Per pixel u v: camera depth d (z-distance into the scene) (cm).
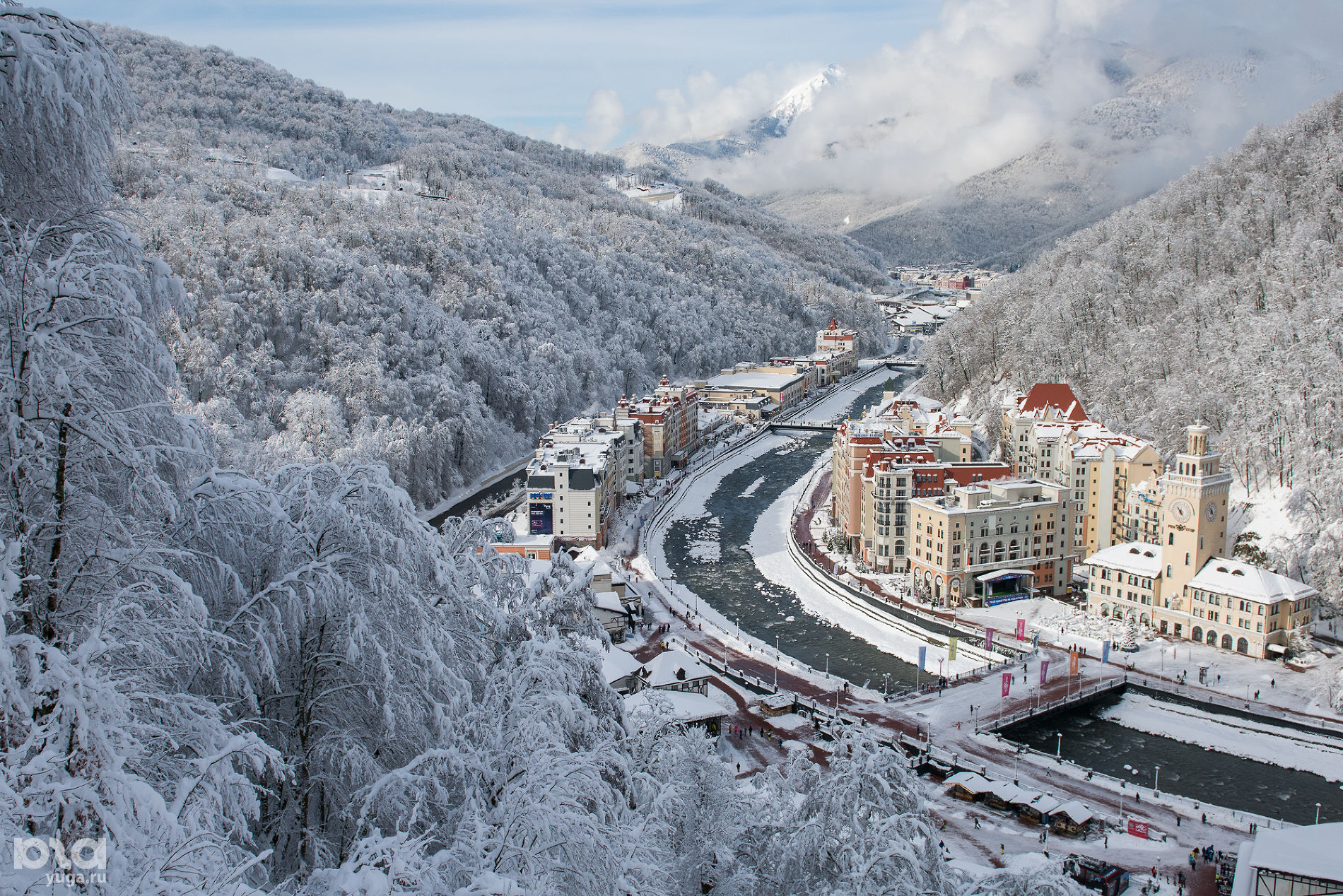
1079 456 17950
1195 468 14725
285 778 2508
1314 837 6675
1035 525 17050
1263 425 17475
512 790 2564
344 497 2934
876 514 18438
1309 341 18412
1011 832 9288
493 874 2153
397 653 2856
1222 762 11094
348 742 2738
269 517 2841
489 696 3141
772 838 4753
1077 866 8362
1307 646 14012
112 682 1958
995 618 15888
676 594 17338
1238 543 16388
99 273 2447
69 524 2297
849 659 14400
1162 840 9150
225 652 2566
